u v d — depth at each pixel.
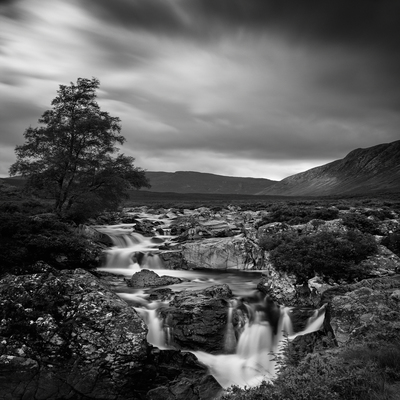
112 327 12.91
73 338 12.50
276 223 31.77
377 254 21.34
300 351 13.51
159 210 72.69
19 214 24.22
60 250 22.53
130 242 35.66
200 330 15.36
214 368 14.03
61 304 13.61
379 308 12.67
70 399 11.73
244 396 8.48
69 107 36.97
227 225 40.38
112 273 25.19
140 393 12.16
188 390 11.94
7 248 19.86
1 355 11.59
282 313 17.22
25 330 12.41
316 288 18.27
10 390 11.34
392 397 7.11
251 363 14.51
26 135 36.06
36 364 11.70
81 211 35.31
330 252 20.66
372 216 39.97
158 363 13.22
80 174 37.19
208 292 19.19
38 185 35.81
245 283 23.28
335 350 10.84
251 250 28.41
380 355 8.83
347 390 7.43
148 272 23.22
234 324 16.22
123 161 39.91
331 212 38.91
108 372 12.07
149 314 16.61
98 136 37.38
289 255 20.83
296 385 7.98
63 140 36.44
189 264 29.27
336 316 13.27
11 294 13.45
